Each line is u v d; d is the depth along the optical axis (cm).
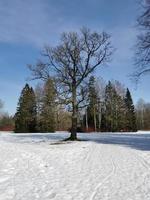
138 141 3644
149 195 1054
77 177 1390
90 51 3991
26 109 8500
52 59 3934
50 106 4050
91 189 1155
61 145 3238
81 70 3975
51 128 8056
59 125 8675
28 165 1662
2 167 1552
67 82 3950
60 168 1647
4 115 11994
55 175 1436
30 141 4081
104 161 1905
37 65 3953
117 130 8756
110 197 1034
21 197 1031
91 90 4056
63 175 1438
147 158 1978
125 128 8975
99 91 7988
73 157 2144
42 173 1475
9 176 1362
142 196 1043
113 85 8950
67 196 1050
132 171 1527
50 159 1984
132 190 1134
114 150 2544
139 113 11906
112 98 8812
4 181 1262
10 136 5503
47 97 4031
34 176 1394
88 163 1841
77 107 4022
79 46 3975
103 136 5028
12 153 2069
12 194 1067
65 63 3938
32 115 8512
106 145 3089
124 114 8975
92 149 2694
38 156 2066
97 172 1518
